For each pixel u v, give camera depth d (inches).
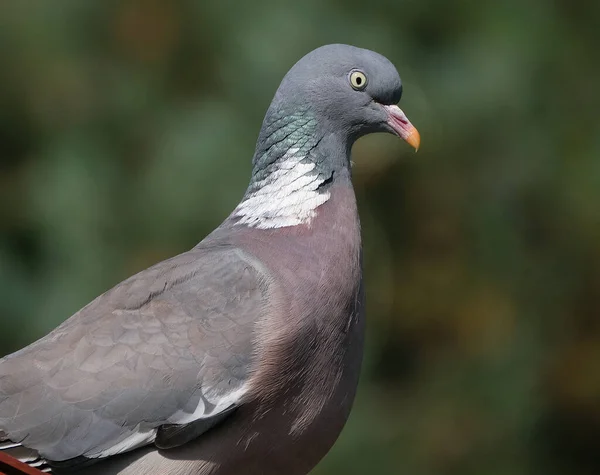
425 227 587.5
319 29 557.9
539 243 593.0
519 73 577.3
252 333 304.3
